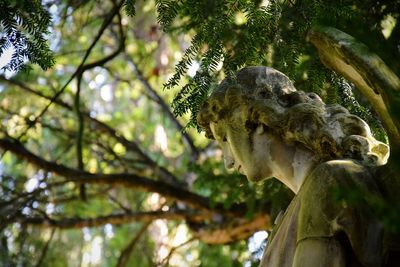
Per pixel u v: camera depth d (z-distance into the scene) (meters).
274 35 5.57
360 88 4.53
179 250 10.88
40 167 9.28
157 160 10.36
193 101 5.47
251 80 4.73
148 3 10.72
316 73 5.71
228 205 8.15
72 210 10.04
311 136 4.57
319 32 4.56
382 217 3.83
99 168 10.36
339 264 4.26
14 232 9.38
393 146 4.35
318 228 4.30
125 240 11.10
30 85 10.77
